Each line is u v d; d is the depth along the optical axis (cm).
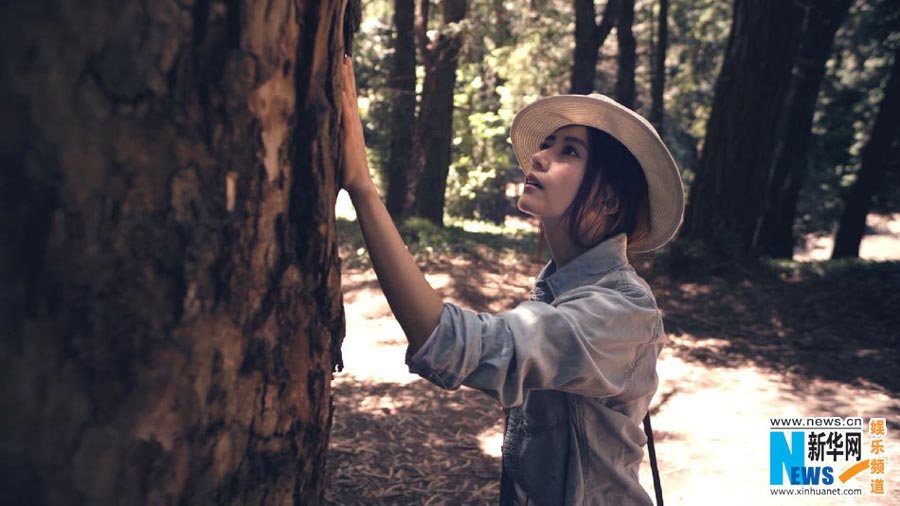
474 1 1481
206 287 93
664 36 1341
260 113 97
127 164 84
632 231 153
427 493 392
